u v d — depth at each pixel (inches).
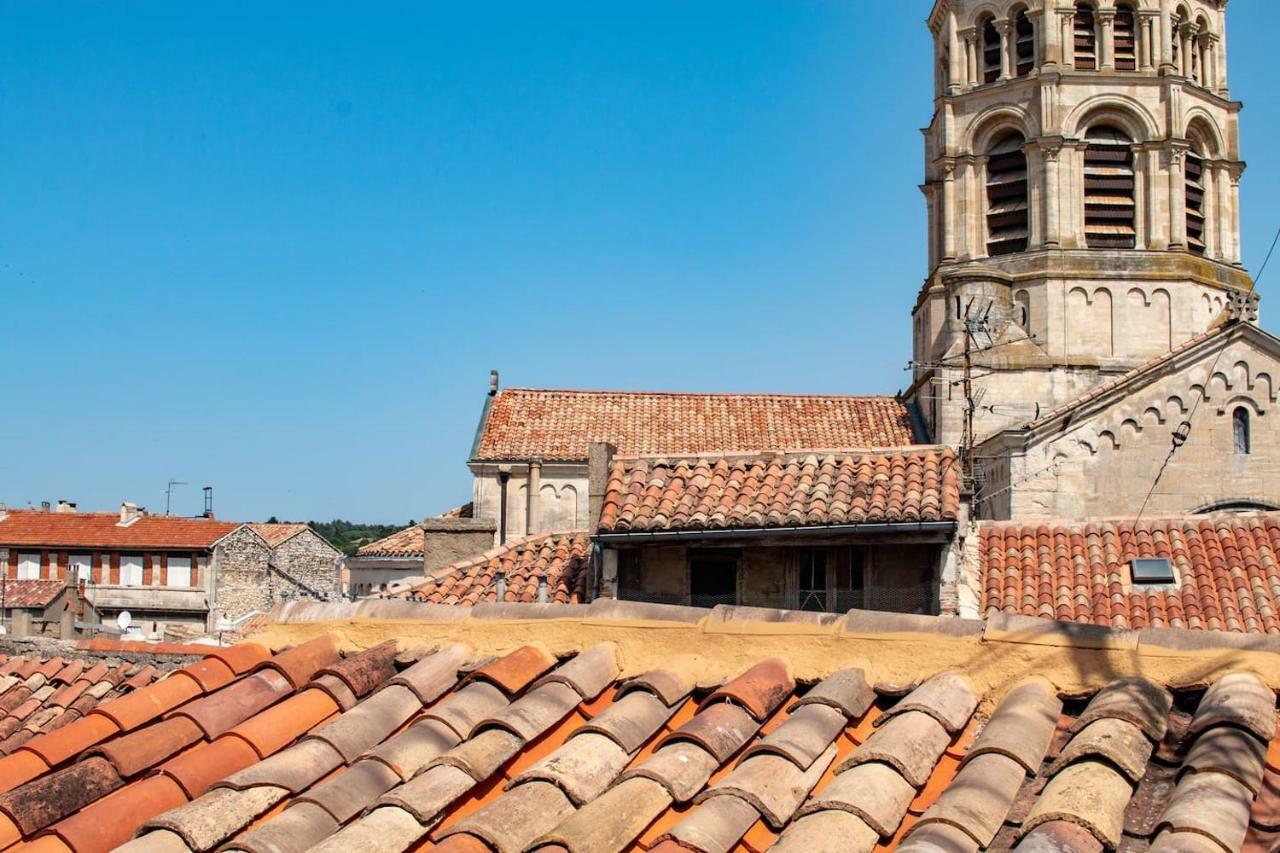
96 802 326.6
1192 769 287.1
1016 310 2022.6
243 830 306.5
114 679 829.2
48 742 363.6
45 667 859.4
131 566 3496.6
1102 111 2042.3
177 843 297.9
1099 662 337.1
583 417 2237.9
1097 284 2004.2
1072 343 2000.5
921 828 273.6
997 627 350.6
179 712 368.2
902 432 2128.4
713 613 376.8
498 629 395.5
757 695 339.9
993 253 2094.0
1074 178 2031.3
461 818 309.3
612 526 1084.5
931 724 321.4
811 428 2165.4
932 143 2242.9
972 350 1973.4
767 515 1059.3
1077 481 1679.4
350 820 309.4
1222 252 2096.5
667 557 1106.7
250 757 343.9
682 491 1125.1
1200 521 1238.3
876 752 304.7
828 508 1062.4
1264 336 1672.0
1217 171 2101.4
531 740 336.5
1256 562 1159.0
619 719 333.7
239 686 380.2
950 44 2137.1
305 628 422.3
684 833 273.3
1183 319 1999.3
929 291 2160.4
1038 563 1206.3
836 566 1079.6
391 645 400.5
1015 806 288.0
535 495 2116.1
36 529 3545.8
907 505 1048.8
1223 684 319.6
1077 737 306.7
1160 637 337.7
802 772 307.1
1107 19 2046.0
